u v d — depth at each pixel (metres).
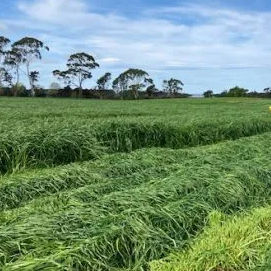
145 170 8.99
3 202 7.52
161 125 14.89
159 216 6.10
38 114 20.95
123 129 13.37
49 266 4.72
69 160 11.29
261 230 6.04
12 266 4.67
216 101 65.50
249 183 8.19
